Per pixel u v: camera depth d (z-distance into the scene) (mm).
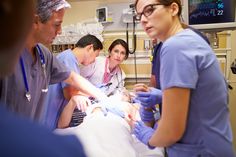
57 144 354
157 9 1006
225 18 1705
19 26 410
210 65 970
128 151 1304
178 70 923
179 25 1070
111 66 2650
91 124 1429
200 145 1014
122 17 2727
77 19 2908
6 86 1077
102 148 1266
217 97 985
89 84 1768
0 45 395
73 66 2025
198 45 968
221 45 2418
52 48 2748
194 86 933
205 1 1710
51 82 1526
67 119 1790
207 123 990
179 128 954
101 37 2744
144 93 1406
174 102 931
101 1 2809
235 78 2412
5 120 339
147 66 2750
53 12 1237
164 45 978
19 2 405
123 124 1493
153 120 1545
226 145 1017
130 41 2748
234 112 2420
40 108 1347
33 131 345
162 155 1457
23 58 1147
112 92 2514
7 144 313
